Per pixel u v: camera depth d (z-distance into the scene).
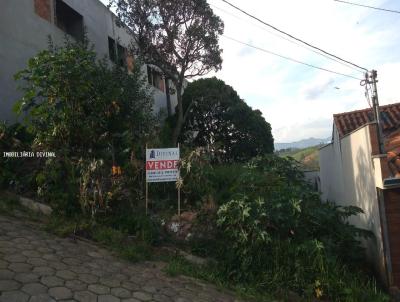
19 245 5.36
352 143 9.39
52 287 4.38
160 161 7.70
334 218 7.74
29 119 8.37
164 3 13.84
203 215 7.43
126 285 4.95
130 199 7.46
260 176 8.26
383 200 7.38
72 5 12.39
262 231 6.37
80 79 7.38
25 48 9.67
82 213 6.95
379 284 7.46
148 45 14.24
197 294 5.25
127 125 8.91
